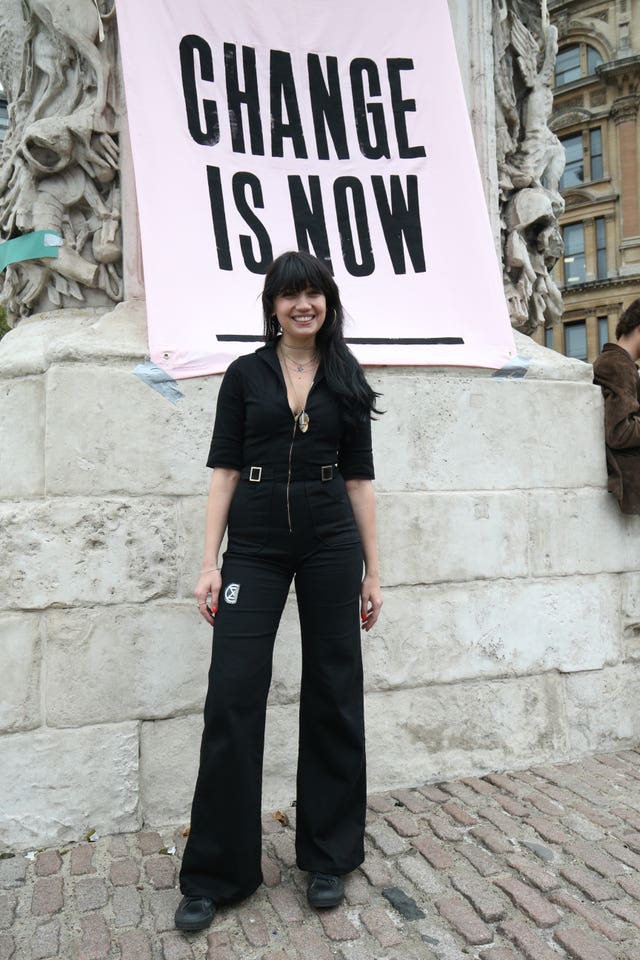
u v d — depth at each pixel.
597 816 2.78
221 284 3.03
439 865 2.42
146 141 3.00
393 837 2.62
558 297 4.11
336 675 2.20
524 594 3.32
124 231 3.17
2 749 2.64
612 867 2.39
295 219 3.19
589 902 2.21
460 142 3.44
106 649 2.75
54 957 2.00
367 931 2.09
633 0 31.03
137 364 2.87
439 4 3.48
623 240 31.88
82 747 2.71
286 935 2.08
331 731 2.23
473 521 3.25
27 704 2.68
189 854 2.14
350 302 3.20
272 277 2.17
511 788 3.07
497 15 3.83
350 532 2.21
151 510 2.83
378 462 3.13
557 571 3.39
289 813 2.88
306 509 2.13
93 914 2.20
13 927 2.14
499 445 3.32
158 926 2.13
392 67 3.39
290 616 2.98
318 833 2.24
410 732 3.12
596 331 32.78
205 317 2.98
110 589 2.76
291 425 2.12
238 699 2.10
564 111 32.94
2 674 2.66
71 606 2.72
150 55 3.04
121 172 3.16
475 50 3.69
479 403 3.29
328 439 2.16
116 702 2.76
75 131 3.07
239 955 1.99
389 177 3.33
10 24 3.38
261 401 2.12
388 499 3.12
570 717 3.40
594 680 3.46
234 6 3.20
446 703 3.18
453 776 3.18
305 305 2.14
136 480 2.83
